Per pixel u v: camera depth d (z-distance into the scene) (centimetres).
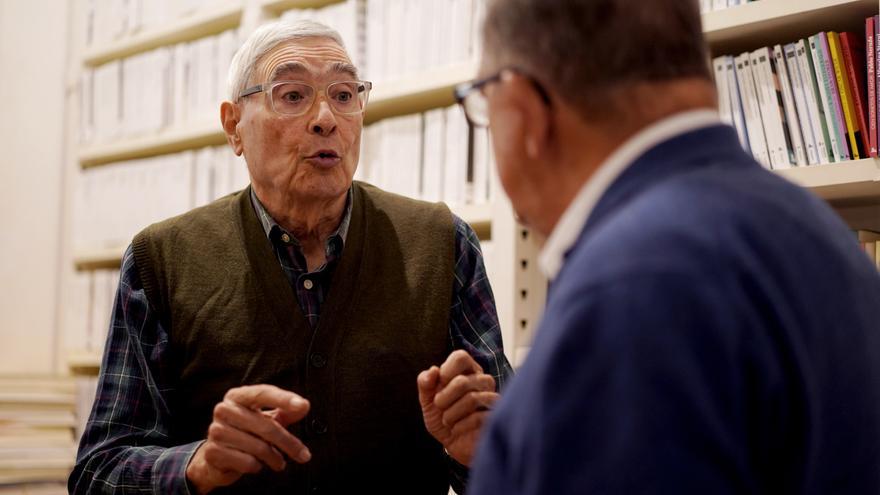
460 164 206
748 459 60
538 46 69
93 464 133
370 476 135
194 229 146
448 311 142
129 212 281
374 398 136
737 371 59
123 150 288
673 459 56
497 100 73
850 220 177
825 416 65
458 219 152
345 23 229
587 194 69
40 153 314
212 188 260
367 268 142
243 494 134
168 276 142
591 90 68
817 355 64
